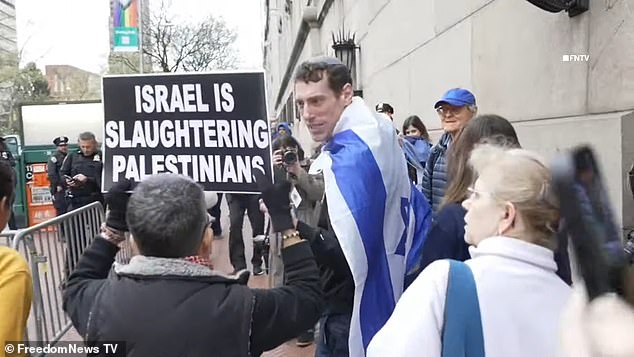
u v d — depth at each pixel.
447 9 6.40
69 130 12.66
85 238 5.49
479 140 2.18
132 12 20.91
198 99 2.33
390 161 2.30
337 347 2.37
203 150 2.35
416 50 7.70
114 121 2.42
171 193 1.72
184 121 2.36
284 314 1.78
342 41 12.41
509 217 1.56
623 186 3.28
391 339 1.52
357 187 2.18
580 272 0.89
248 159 2.31
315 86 2.36
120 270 1.76
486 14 5.28
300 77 2.40
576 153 0.95
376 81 10.26
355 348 2.20
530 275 1.50
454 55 6.19
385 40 9.52
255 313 1.73
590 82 3.68
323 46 17.75
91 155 8.80
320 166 2.32
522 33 4.56
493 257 1.54
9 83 37.19
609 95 3.50
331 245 2.22
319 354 2.48
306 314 1.83
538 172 1.56
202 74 2.31
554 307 1.48
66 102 12.69
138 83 2.38
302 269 1.92
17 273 1.95
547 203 1.51
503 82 4.94
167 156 2.39
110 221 1.99
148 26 27.42
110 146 2.43
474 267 1.54
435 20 6.86
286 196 2.01
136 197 1.74
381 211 2.23
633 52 3.28
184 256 1.75
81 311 1.79
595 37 3.62
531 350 1.45
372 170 2.22
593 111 3.66
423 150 5.39
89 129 12.70
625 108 3.35
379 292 2.24
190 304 1.67
